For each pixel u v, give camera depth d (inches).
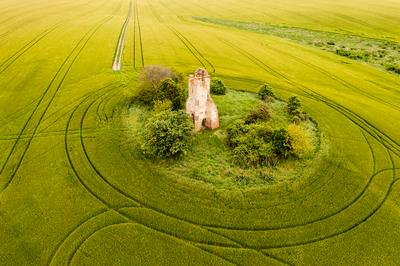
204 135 1459.2
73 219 1067.9
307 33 3846.0
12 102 1782.7
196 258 952.3
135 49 2751.0
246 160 1288.1
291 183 1223.5
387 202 1171.9
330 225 1071.0
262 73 2329.0
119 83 2027.6
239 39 3267.7
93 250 966.4
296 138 1289.4
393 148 1497.3
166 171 1262.3
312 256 967.6
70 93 1897.1
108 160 1330.0
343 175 1288.1
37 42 2837.1
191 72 2265.0
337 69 2506.2
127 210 1104.8
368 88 2177.7
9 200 1133.1
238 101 1796.3
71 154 1368.1
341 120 1696.6
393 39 3550.7
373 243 1013.2
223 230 1040.8
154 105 1616.6
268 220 1078.4
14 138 1472.7
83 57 2503.7
